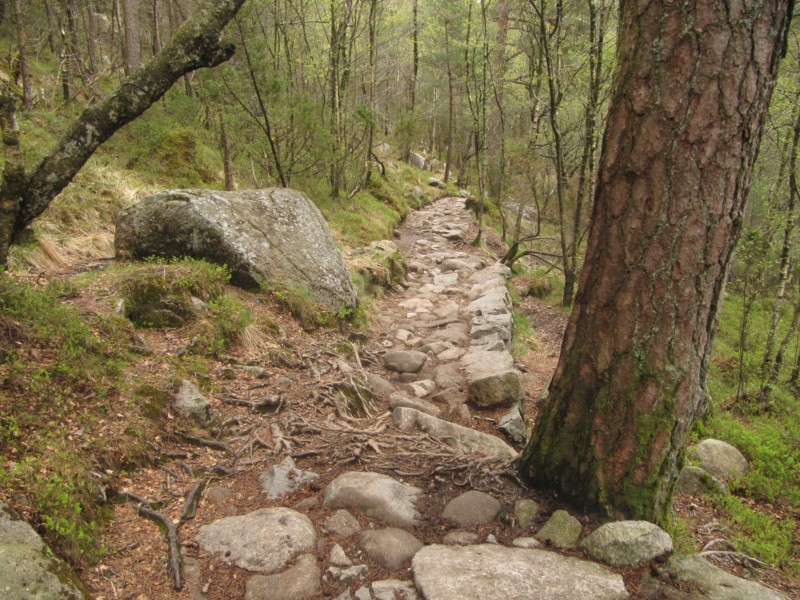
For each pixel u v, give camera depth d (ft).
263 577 8.82
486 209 71.46
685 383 9.40
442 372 20.47
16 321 12.05
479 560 8.91
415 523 10.32
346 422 14.92
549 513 10.30
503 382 18.43
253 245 21.17
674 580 8.55
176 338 16.28
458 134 102.83
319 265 23.67
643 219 9.14
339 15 48.52
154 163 33.37
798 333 30.48
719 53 8.36
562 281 47.03
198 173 34.96
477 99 54.03
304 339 20.07
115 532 9.55
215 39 12.34
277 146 34.50
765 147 35.09
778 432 22.04
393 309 30.30
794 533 14.80
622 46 9.29
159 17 54.03
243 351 17.56
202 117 41.27
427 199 75.66
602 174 9.66
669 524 10.09
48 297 13.30
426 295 33.50
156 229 20.47
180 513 10.42
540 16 33.30
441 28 77.10
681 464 9.95
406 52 93.20
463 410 17.74
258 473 12.07
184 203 20.39
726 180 8.75
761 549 12.78
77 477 9.68
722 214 8.86
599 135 38.93
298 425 14.05
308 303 21.81
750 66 8.41
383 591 8.43
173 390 13.58
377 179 62.69
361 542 9.63
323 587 8.69
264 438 13.50
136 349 14.60
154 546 9.41
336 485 11.05
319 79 51.62
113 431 11.41
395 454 12.90
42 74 42.39
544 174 52.49
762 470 18.61
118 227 21.30
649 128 8.87
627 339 9.51
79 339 12.90
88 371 12.25
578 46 37.45
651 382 9.41
